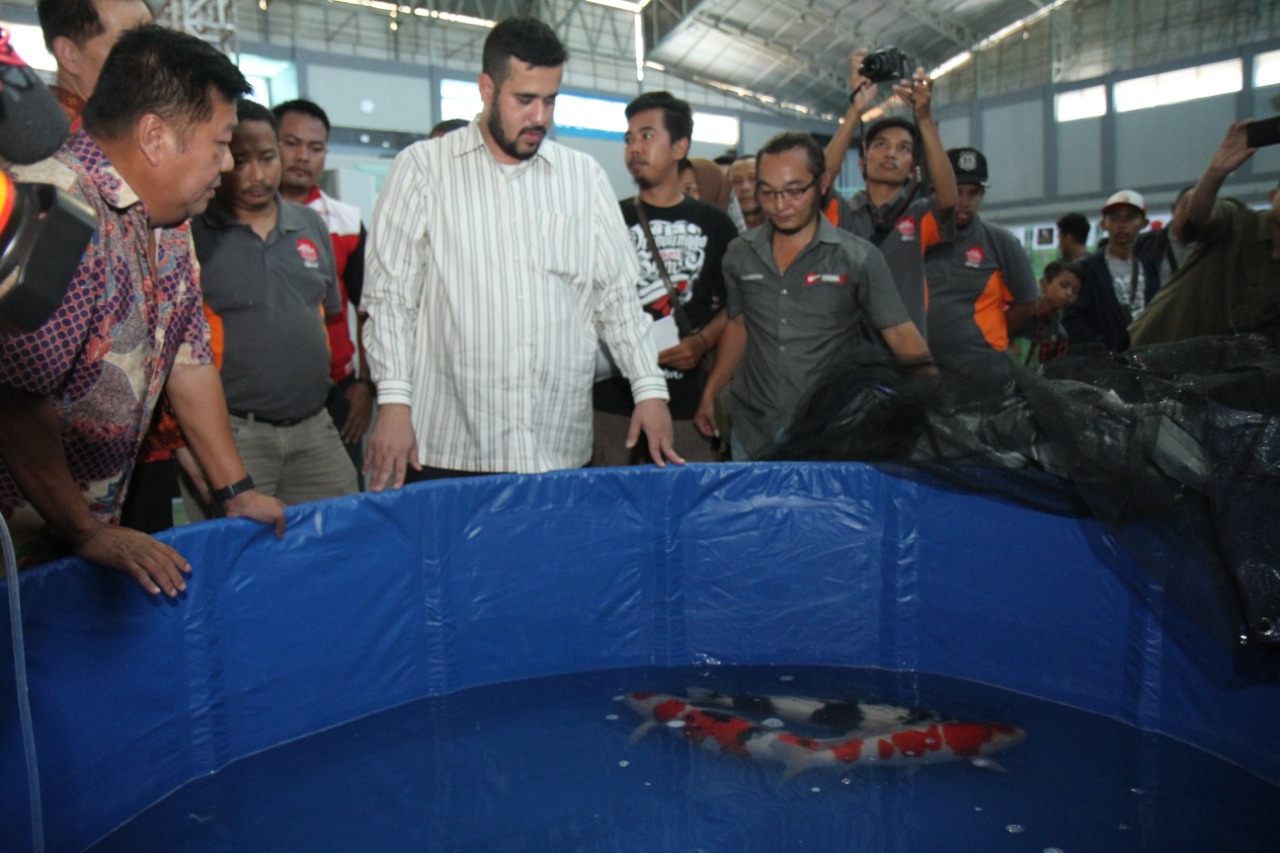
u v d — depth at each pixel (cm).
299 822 214
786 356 335
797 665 309
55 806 198
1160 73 1917
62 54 228
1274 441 229
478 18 1769
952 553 293
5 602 183
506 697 281
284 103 396
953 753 239
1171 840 203
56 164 174
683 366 366
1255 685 229
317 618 256
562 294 282
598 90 1923
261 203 314
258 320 312
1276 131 321
